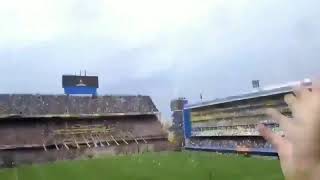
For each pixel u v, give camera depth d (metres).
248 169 69.06
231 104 104.62
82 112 120.81
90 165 86.06
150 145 119.88
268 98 83.88
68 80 127.69
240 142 102.75
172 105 141.38
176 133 130.38
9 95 119.56
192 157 94.81
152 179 64.56
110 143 115.19
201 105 118.44
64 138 111.81
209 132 115.69
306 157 1.97
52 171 79.31
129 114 126.38
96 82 130.88
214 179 61.00
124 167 80.62
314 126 1.97
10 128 108.62
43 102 120.31
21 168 87.75
